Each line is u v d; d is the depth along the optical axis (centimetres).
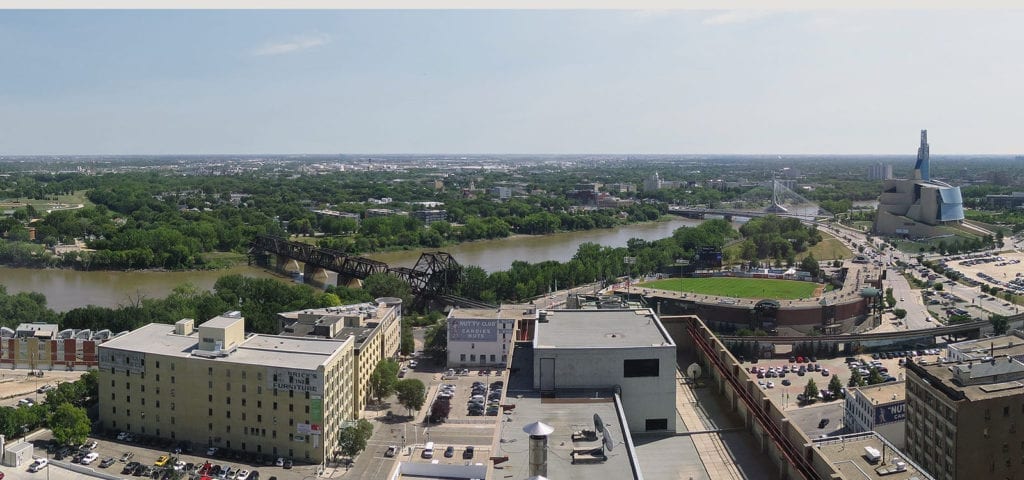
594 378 7588
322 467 19438
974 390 17238
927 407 18312
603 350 7550
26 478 14162
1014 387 17438
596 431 6550
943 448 17625
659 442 7412
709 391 8581
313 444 19600
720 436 7462
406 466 11644
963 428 16888
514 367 8456
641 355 7550
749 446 7231
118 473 18812
